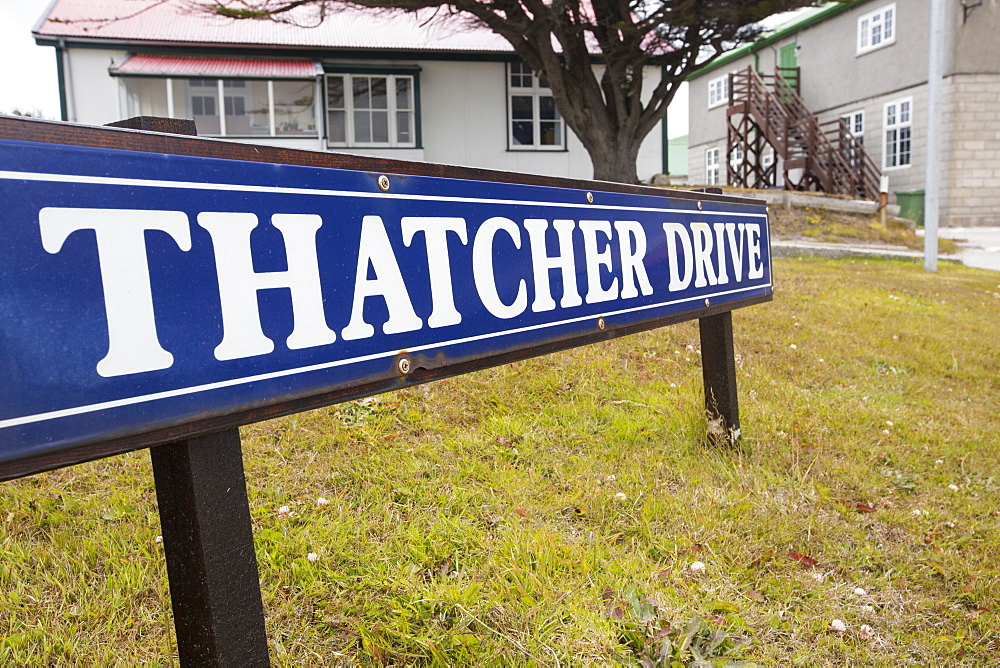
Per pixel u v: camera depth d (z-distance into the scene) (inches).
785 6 473.1
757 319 214.4
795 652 70.5
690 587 77.9
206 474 40.1
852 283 312.3
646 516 92.5
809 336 201.9
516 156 686.5
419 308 51.0
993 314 280.4
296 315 42.3
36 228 31.1
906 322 239.1
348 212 45.6
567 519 92.0
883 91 875.4
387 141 663.8
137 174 34.6
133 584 72.3
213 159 37.9
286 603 70.8
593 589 74.7
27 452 30.9
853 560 89.4
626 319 77.4
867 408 146.4
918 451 126.3
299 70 622.2
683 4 438.3
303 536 81.6
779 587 80.7
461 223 55.1
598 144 540.1
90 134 32.9
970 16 785.6
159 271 35.6
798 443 122.3
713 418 117.4
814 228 546.6
